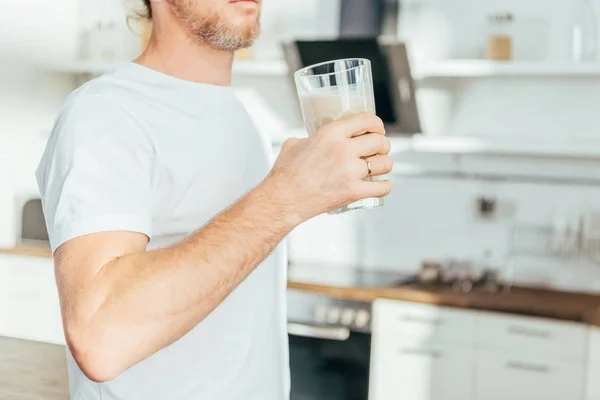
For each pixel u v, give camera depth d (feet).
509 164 11.73
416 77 11.35
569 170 11.35
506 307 9.56
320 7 12.41
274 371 4.29
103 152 3.30
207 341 3.89
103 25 13.50
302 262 13.01
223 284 3.01
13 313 13.38
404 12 11.90
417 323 10.08
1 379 5.00
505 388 9.62
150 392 3.82
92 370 2.92
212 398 3.92
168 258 2.99
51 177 3.31
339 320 10.48
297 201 3.02
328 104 3.36
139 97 3.73
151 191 3.57
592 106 11.18
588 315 9.13
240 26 3.83
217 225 3.06
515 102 11.59
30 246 13.87
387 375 10.26
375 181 3.07
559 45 10.83
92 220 3.12
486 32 10.94
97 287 2.95
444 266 11.49
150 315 2.92
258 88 13.19
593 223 11.16
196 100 3.94
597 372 9.10
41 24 14.37
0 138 14.35
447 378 9.93
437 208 12.16
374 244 12.59
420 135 11.37
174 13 3.89
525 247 11.59
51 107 14.67
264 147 4.39
